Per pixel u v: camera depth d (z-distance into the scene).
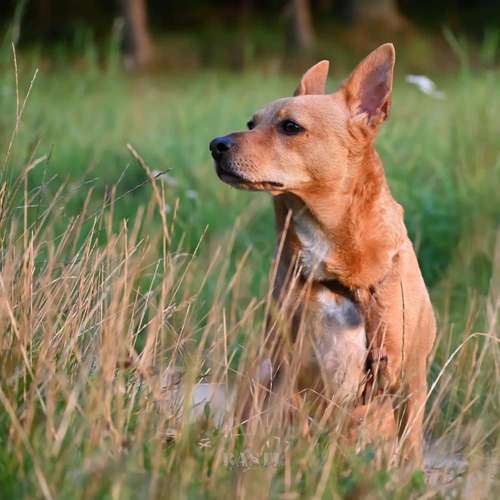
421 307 9.55
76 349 8.01
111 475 6.66
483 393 10.14
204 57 50.19
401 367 9.27
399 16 54.81
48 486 6.61
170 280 8.81
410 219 14.83
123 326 8.41
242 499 6.94
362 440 8.57
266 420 8.51
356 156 9.69
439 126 20.42
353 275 9.37
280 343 9.15
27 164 9.23
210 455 7.68
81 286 8.55
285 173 9.56
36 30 52.00
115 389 7.96
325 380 9.36
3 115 17.72
